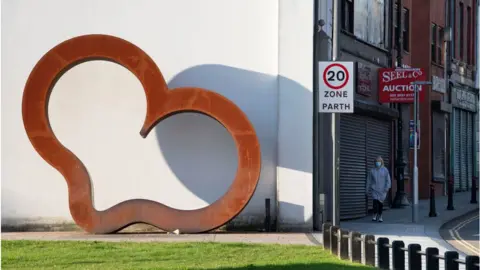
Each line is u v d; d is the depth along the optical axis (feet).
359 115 113.50
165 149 88.63
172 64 89.15
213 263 58.39
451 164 174.60
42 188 87.86
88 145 88.48
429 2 159.63
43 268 55.52
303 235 83.20
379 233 90.27
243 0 88.74
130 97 88.58
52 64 83.61
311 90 87.40
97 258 61.31
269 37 88.63
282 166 87.20
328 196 96.12
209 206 83.15
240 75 88.69
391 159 130.41
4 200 87.86
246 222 88.12
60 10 89.15
